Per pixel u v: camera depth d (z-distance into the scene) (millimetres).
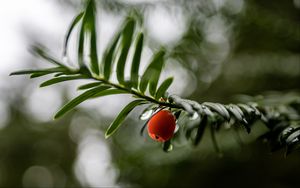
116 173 460
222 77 614
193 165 456
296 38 489
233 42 562
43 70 158
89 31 162
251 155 505
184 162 444
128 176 458
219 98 622
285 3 524
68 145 1375
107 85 168
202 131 201
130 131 538
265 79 542
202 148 435
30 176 1422
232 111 165
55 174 1410
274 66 512
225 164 487
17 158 1390
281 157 528
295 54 503
